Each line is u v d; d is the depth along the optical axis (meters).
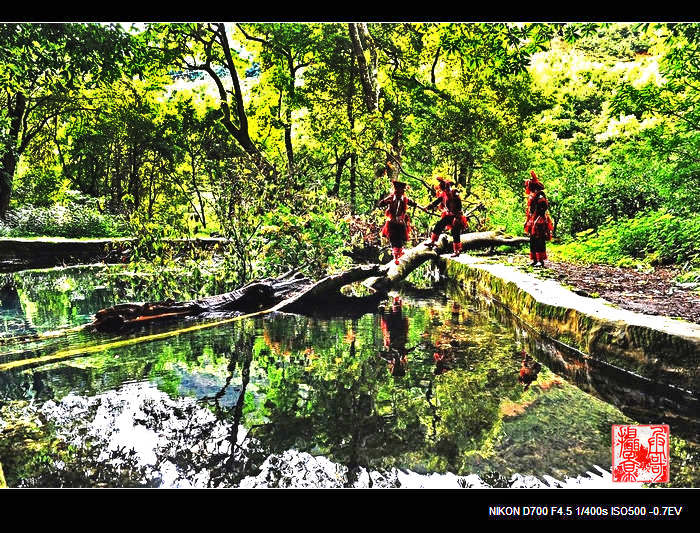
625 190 14.02
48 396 4.07
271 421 3.52
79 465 2.89
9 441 3.21
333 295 9.49
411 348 5.65
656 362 4.38
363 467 2.86
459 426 3.41
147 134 21.89
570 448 3.10
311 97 21.12
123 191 32.00
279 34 19.67
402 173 17.17
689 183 9.82
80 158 29.53
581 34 8.91
